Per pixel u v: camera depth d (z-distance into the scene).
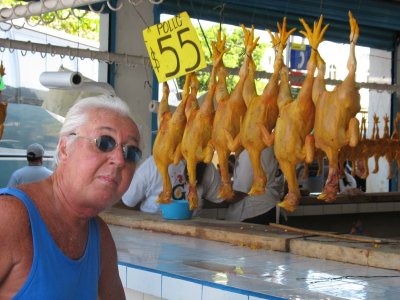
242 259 2.62
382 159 7.71
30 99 5.80
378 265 2.47
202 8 5.58
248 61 2.92
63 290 1.42
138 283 2.44
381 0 6.10
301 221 5.71
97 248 1.58
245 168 4.15
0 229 1.35
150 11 5.61
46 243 1.40
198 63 3.03
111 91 4.79
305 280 2.21
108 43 5.48
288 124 2.64
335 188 2.55
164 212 3.56
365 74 8.86
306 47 5.89
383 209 6.24
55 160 1.51
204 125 3.04
